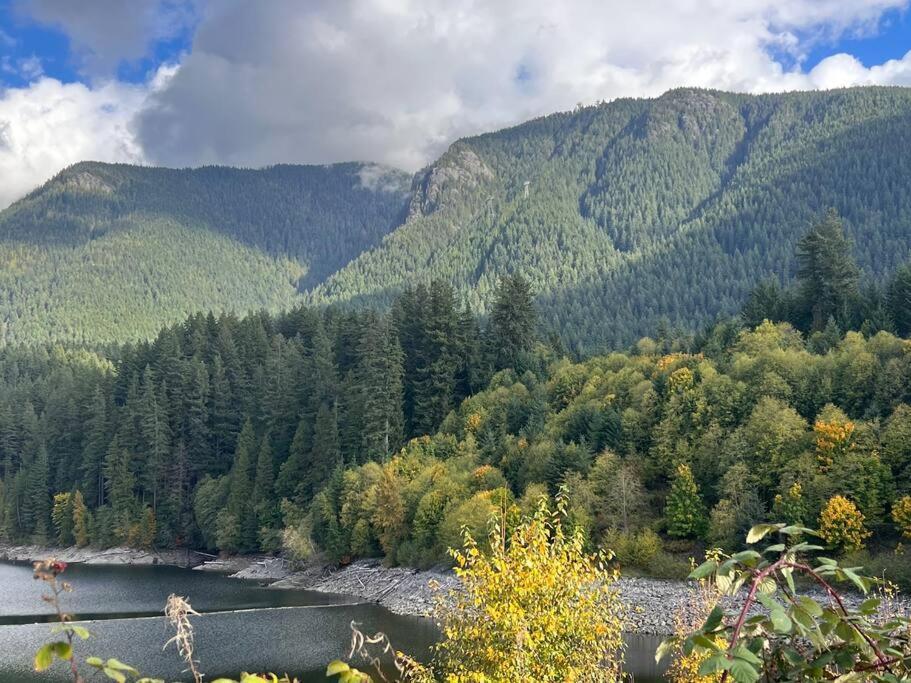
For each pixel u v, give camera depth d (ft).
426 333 427.74
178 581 321.52
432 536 296.71
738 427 280.10
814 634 18.11
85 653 177.37
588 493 274.16
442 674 42.98
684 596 217.56
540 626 41.86
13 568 373.40
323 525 339.16
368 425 377.30
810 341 346.33
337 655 176.24
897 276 380.37
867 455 244.22
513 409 364.17
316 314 647.15
